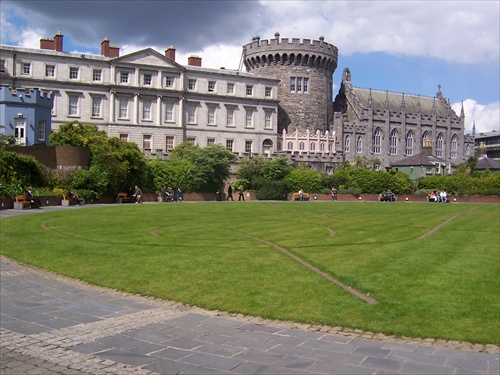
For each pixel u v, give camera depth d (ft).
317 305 35.17
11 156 132.26
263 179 224.33
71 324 30.55
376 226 89.86
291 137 310.86
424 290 39.83
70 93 244.83
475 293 39.11
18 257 52.06
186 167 202.90
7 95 174.81
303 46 328.08
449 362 25.08
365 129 353.31
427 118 384.88
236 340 27.94
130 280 42.24
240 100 286.05
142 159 186.19
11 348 26.21
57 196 139.03
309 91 332.60
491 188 263.49
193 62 286.05
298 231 78.13
